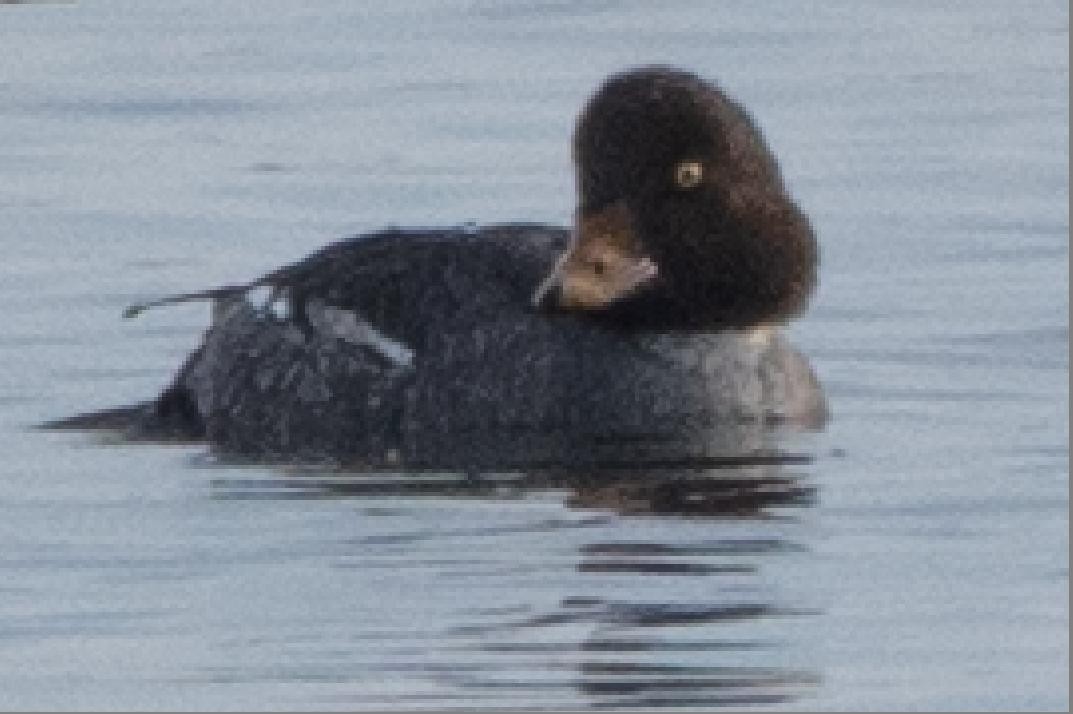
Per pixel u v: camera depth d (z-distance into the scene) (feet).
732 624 56.80
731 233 69.10
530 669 54.90
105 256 85.05
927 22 112.88
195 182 92.53
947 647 55.72
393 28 112.27
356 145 96.22
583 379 68.90
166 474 66.39
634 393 68.85
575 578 59.00
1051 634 56.13
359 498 64.18
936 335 76.64
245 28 112.98
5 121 99.91
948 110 99.86
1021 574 59.11
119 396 73.10
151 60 107.55
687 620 56.95
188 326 78.54
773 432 68.74
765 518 62.44
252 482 65.67
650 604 57.67
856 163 93.66
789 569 59.36
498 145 95.76
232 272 83.56
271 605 58.13
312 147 96.22
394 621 57.16
